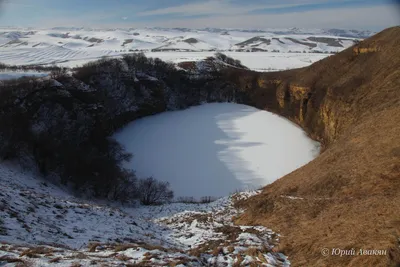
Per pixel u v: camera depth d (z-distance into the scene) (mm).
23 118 45469
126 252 12016
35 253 10633
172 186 45875
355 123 36469
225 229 18047
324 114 55812
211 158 54500
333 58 67188
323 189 20641
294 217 17766
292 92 71750
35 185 29906
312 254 12000
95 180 36969
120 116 69250
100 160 41188
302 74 72750
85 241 13914
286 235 15266
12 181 27094
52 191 30312
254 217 20312
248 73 91125
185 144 60844
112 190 36812
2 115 43125
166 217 26078
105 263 10086
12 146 35719
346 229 13055
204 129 68688
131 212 29688
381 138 24078
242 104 87750
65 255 10836
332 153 27062
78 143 49375
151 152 57344
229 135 64750
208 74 94688
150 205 35219
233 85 91875
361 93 47312
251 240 14664
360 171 20422
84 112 57219
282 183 27062
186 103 86750
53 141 41438
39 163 37469
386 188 17156
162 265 10367
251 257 12086
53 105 52938
